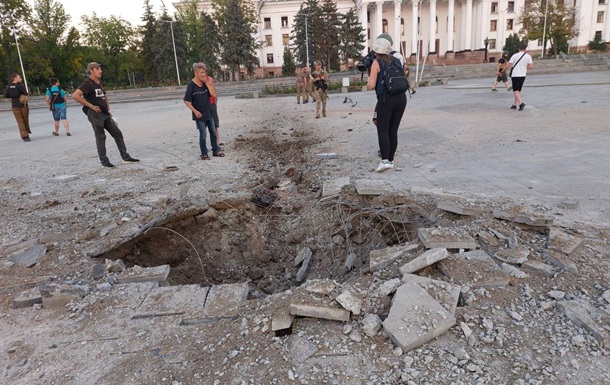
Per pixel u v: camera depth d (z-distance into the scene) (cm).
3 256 425
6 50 4784
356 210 512
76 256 421
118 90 4094
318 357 250
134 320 305
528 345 251
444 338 258
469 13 6081
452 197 478
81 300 336
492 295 295
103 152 791
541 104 1288
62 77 5494
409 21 6569
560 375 228
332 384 231
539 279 311
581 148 696
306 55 5612
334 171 662
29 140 1246
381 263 343
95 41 6334
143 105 2788
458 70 3991
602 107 1136
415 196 500
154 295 336
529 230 386
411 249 357
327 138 959
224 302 318
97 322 306
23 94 1202
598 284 301
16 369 263
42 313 326
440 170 629
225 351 263
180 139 1096
